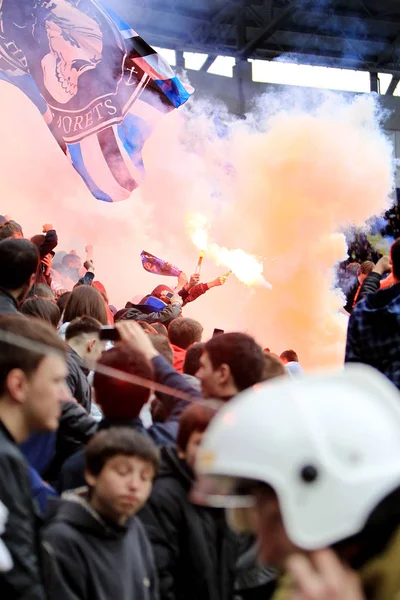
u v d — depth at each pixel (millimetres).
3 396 2143
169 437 2869
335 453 1161
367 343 3592
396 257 3723
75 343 3623
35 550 1931
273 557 1193
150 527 2615
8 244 3574
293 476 1157
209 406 2586
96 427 3070
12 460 1938
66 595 2074
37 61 6539
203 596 2600
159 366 2912
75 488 2803
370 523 1167
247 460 1173
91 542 2334
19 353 2137
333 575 1155
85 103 6664
